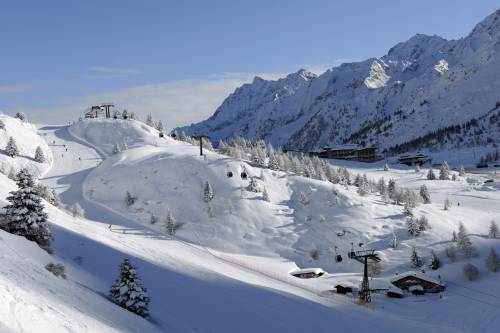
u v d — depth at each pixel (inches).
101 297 1375.5
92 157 7194.9
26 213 1745.8
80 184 5910.4
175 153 6008.9
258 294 2285.9
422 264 3730.3
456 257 3727.9
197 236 4414.4
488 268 3486.7
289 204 4972.9
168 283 2010.3
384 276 3631.9
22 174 1793.8
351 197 4859.7
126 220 4768.7
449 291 3255.4
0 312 793.6
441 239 4055.1
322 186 5128.0
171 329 1395.2
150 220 4749.0
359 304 2967.5
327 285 3390.7
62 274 1416.1
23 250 1492.4
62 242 2193.7
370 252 3287.4
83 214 4463.6
